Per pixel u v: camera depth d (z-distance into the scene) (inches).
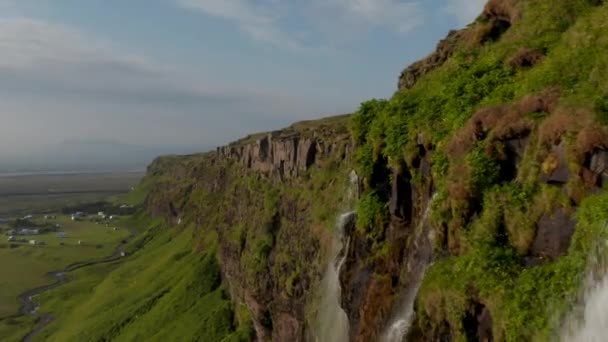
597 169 478.6
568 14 776.3
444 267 605.9
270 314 2652.6
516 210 547.8
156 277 4589.1
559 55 655.8
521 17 875.4
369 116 917.8
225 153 5605.3
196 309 3479.3
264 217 3029.0
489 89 703.1
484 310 532.1
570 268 464.4
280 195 3004.4
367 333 800.9
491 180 588.1
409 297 703.7
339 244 1301.7
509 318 488.4
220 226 4269.2
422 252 709.3
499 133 591.2
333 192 2192.4
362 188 906.7
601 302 417.1
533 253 528.1
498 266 532.1
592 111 502.0
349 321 911.7
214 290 3742.6
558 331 454.0
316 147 2751.0
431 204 669.3
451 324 559.8
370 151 875.4
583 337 433.4
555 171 519.8
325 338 1505.9
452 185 620.1
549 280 481.1
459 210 605.9
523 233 535.2
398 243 789.9
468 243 583.8
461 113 685.9
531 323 471.8
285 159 3041.3
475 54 904.9
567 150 502.0
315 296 1958.7
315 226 2217.0
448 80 803.4
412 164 759.7
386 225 841.5
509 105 608.4
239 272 3208.7
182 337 3216.0
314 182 2573.8
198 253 4525.1
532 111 575.5
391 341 707.4
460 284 555.5
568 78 588.7
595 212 445.7
